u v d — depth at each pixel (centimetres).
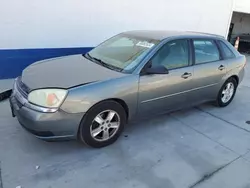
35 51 582
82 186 267
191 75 409
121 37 430
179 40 403
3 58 549
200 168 314
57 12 585
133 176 289
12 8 532
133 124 408
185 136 387
